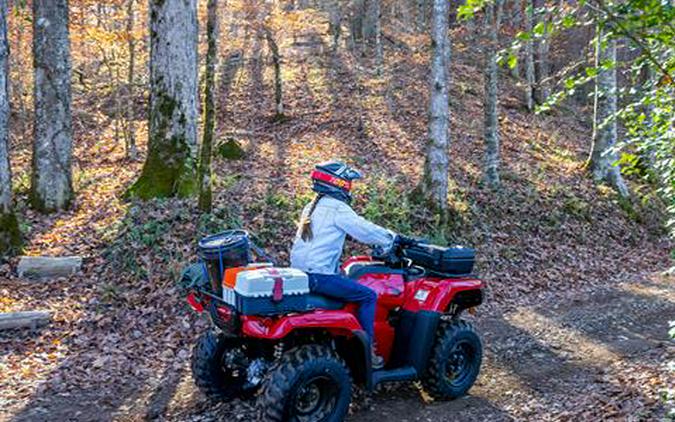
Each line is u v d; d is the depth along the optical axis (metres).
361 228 4.68
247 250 4.67
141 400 5.32
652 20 2.92
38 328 6.80
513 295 9.27
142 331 6.89
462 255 5.48
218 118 20.20
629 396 5.11
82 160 15.34
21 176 12.48
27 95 20.53
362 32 32.91
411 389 5.63
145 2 16.55
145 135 18.27
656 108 3.88
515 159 16.73
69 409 5.12
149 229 8.95
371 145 16.53
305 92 22.91
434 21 11.27
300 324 4.29
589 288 9.95
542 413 5.05
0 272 8.26
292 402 4.23
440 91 11.33
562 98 3.73
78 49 20.23
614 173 15.53
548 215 12.90
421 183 11.58
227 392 5.10
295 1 27.34
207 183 9.39
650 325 7.91
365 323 4.75
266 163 14.09
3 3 8.79
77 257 8.44
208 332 5.14
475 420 4.97
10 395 5.31
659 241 13.77
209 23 9.06
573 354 6.71
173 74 10.74
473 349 5.53
